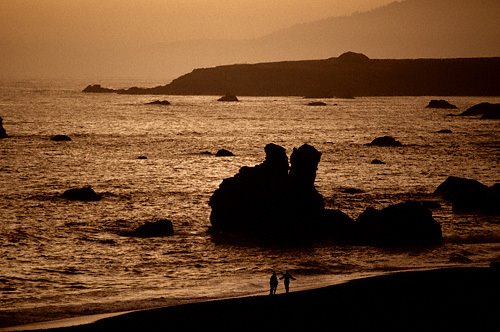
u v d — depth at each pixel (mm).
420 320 83375
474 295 93875
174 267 123562
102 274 118562
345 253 134000
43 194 195250
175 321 83562
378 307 88375
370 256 131125
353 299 91938
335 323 82500
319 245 140875
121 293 104125
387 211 146625
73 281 113312
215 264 125938
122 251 135125
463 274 105250
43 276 116562
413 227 142500
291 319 84000
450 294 94438
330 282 106875
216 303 90688
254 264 125500
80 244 140125
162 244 140750
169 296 101000
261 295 97875
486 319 83812
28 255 131250
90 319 87250
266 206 151000
